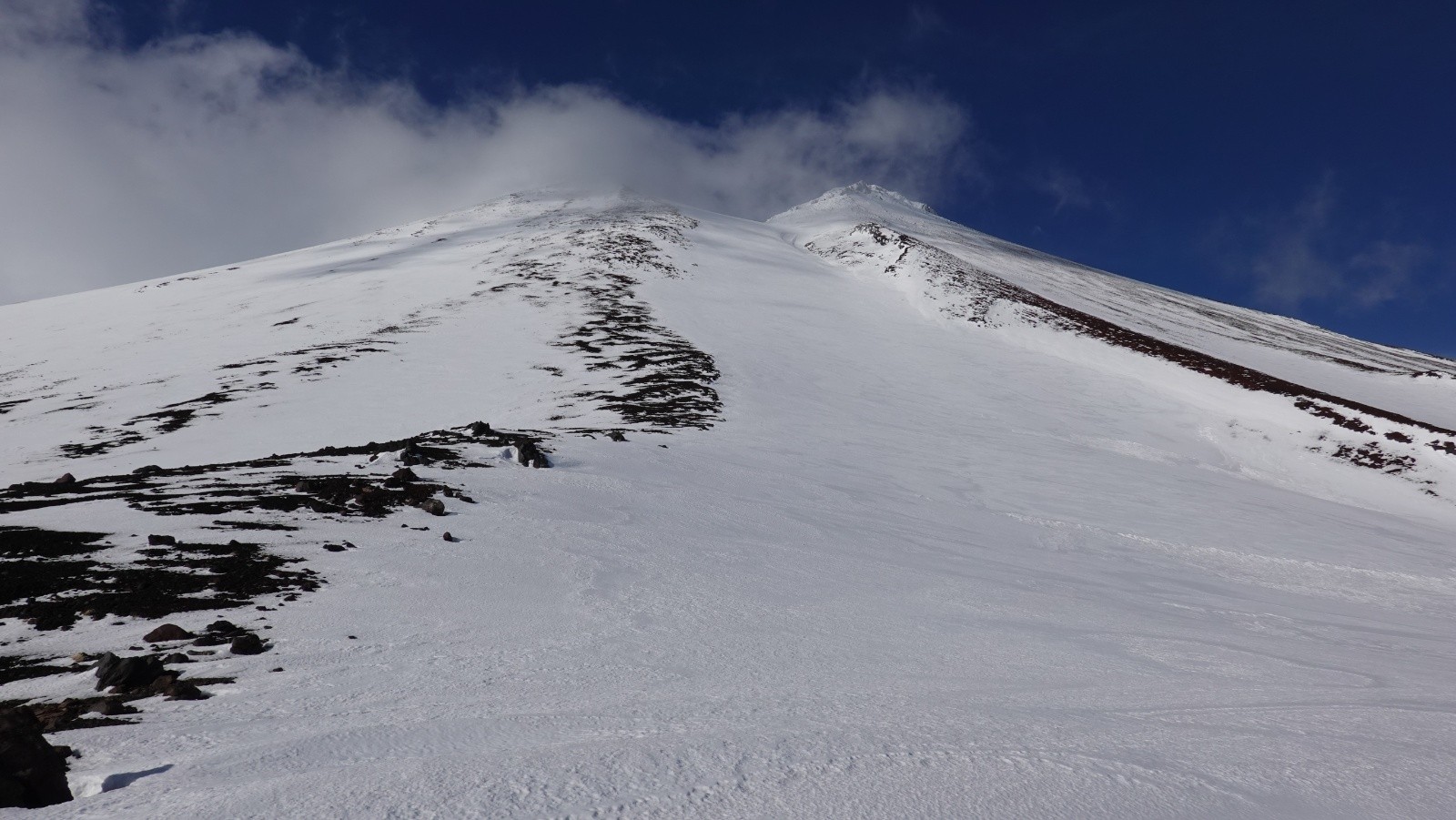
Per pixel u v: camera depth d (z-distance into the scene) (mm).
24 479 23344
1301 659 8492
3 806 3111
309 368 38312
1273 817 3369
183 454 25484
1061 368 47469
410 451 16219
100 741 4309
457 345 43594
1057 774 3736
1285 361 68500
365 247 96812
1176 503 23219
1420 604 14547
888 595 10430
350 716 4891
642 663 6566
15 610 7352
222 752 4066
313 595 8266
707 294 62125
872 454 25734
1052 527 18594
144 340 48438
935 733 4441
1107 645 8570
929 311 60844
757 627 8156
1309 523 22625
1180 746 4367
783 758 3820
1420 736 4852
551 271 68875
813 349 46438
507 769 3514
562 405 31000
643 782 3439
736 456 22453
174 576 8445
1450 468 32406
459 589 8789
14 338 51219
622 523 13062
